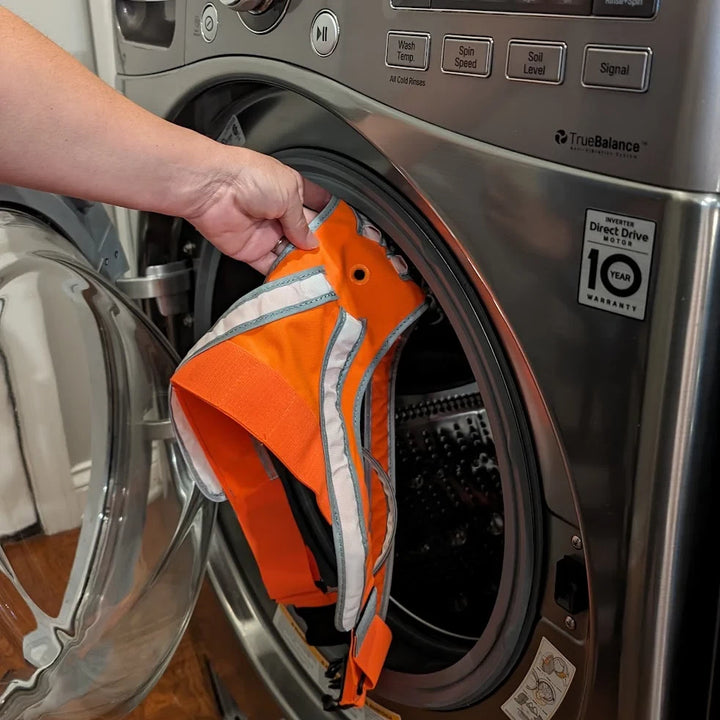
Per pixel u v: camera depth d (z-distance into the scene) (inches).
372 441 26.1
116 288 28.7
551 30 16.7
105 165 20.6
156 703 38.5
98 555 31.5
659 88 15.3
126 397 31.3
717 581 18.7
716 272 15.8
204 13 25.5
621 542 18.2
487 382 20.8
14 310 30.5
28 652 27.3
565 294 17.8
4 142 19.2
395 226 22.2
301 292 22.9
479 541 28.0
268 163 23.1
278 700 33.9
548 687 22.0
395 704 28.5
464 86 18.5
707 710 19.8
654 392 16.7
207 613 37.5
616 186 16.3
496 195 18.5
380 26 20.0
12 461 32.3
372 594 25.5
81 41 41.4
